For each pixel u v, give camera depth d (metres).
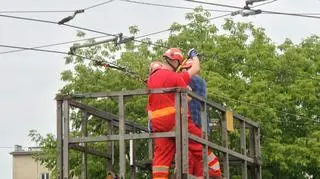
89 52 29.14
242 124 11.44
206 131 10.08
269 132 28.03
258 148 11.98
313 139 28.03
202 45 29.86
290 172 28.69
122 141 9.45
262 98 28.48
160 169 9.71
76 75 29.36
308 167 28.61
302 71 30.25
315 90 29.88
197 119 10.59
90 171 25.28
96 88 28.77
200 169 10.25
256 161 11.89
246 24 30.53
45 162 30.92
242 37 30.42
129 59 28.61
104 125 17.56
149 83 10.16
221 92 27.78
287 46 30.83
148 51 29.52
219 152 11.24
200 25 30.34
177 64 10.55
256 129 12.05
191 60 10.59
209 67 29.72
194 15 30.31
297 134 29.50
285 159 27.86
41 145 29.70
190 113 10.58
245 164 11.41
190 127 10.17
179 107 9.35
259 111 28.06
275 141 27.98
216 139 11.87
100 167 25.11
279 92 29.23
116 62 28.91
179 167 9.27
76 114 23.61
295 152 27.80
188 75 10.34
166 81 9.99
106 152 11.33
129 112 27.41
